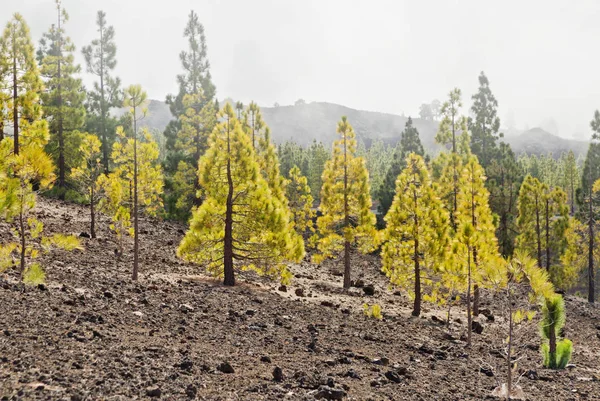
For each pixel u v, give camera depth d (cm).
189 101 4122
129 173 2042
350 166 2809
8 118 1864
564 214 4022
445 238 2114
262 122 3203
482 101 7212
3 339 724
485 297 2961
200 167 2006
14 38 2077
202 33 5156
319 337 1267
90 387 601
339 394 740
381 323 1728
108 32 4978
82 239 2308
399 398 812
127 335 913
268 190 2041
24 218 1220
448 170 3478
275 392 724
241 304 1560
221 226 2028
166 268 2197
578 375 1313
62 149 3516
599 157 6688
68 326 875
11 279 1201
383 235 2273
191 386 661
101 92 4797
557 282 4031
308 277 2872
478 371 1184
